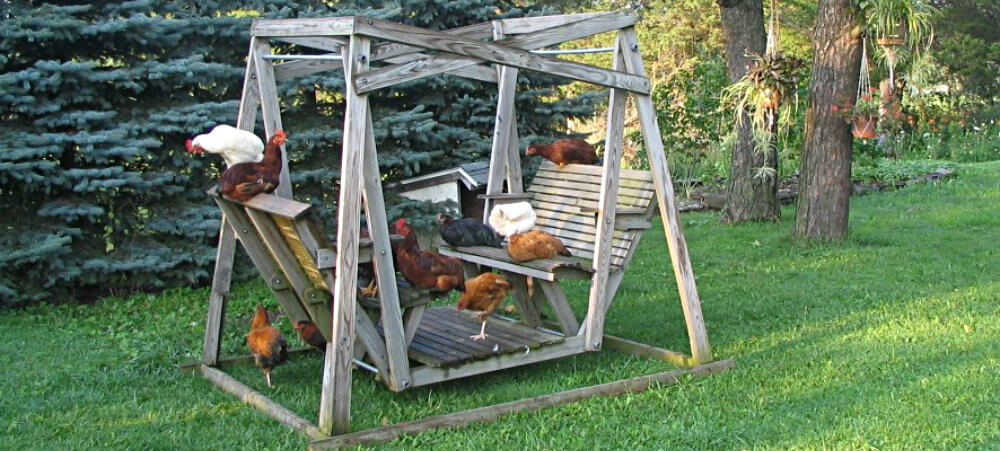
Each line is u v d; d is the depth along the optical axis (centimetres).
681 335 642
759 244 966
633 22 538
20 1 770
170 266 776
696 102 1341
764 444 420
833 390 496
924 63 822
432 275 505
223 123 812
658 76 2342
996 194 1263
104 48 793
